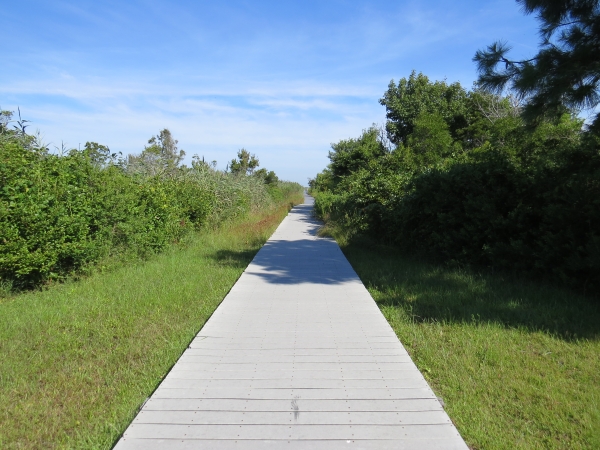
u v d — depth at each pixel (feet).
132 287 26.84
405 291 26.30
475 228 30.37
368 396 13.62
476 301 23.58
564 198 24.72
